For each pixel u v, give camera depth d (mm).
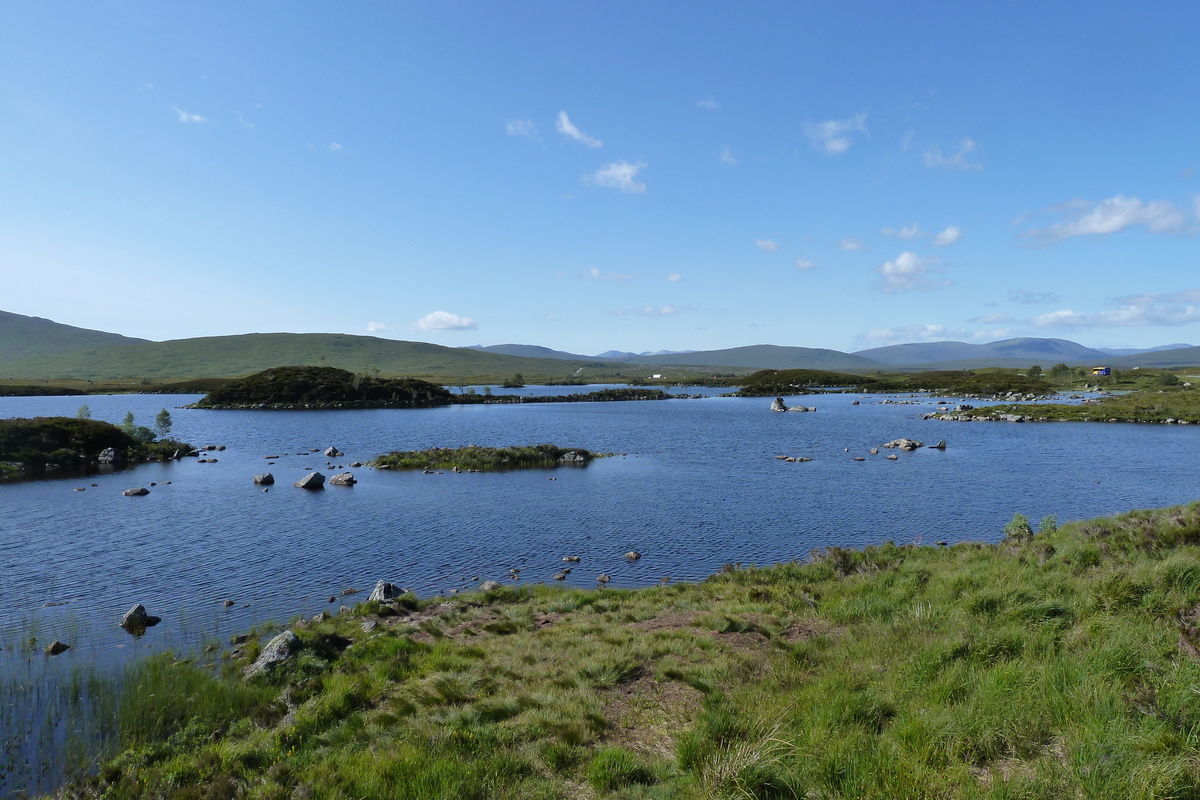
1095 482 49375
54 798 10938
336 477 50062
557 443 78500
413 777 9125
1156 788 6613
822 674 12117
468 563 28672
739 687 11992
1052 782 7066
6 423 62312
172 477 53719
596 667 13500
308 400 151875
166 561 28703
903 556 24328
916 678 10773
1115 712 8305
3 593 24094
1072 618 12844
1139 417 102625
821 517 38031
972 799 6938
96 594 24000
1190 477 51531
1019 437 82312
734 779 8047
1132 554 17828
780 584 21766
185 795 10000
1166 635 10719
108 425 68250
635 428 99000
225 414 128250
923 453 67062
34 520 37125
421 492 46500
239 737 12758
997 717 8703
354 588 24969
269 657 16312
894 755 8195
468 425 105188
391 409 145875
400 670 14789
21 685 15898
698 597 20531
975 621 13523
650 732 10633
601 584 25531
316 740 11516
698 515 38625
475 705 11977
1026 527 27375
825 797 7648
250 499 43781
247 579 26062
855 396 188875
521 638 16625
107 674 16531
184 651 18500
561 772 9305
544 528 35281
